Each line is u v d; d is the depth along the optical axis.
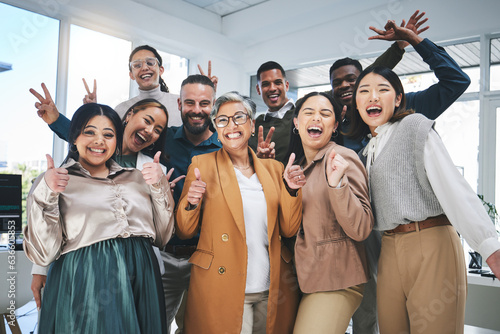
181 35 3.18
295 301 1.85
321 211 1.78
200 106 2.36
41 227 1.48
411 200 1.54
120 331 1.51
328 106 1.92
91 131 1.72
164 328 1.65
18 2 2.96
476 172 2.97
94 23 3.17
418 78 2.79
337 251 1.74
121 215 1.63
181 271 2.18
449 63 1.93
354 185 1.67
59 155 3.17
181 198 1.81
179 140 2.39
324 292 1.72
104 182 1.68
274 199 1.79
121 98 3.22
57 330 1.52
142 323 1.59
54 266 1.59
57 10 3.04
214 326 1.69
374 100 1.82
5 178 2.65
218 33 3.30
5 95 2.98
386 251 1.64
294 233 1.79
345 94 2.21
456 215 1.42
